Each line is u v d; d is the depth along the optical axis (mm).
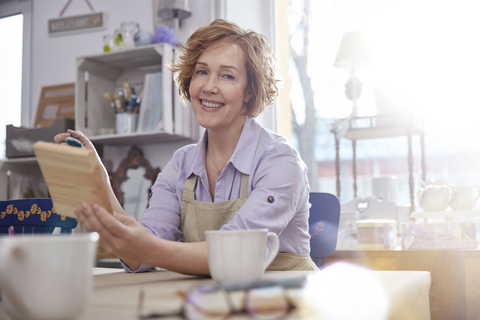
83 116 2828
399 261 1836
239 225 1058
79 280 474
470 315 1721
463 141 2924
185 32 2844
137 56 2779
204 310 487
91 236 499
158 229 1259
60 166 730
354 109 2553
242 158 1248
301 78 3898
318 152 4105
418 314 750
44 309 456
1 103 3404
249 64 1306
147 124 2639
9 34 3436
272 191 1110
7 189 2920
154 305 560
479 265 1719
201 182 1303
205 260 891
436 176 3217
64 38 3211
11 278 460
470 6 2670
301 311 508
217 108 1284
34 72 3273
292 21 3666
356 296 600
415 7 2762
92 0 3158
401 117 2434
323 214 1732
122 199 2896
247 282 585
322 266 1750
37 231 1412
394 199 2449
